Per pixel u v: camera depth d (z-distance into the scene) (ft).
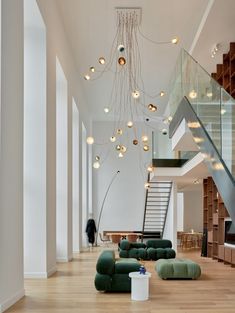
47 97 26.78
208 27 30.96
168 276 26.89
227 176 20.40
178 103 35.68
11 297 18.04
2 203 16.98
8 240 17.78
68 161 35.86
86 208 54.13
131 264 21.71
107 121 63.93
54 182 28.78
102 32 35.40
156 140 46.32
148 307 17.74
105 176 62.90
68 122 36.58
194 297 20.25
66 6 31.22
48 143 26.81
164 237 58.59
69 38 36.45
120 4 30.89
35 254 25.59
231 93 32.01
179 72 36.14
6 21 17.87
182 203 70.49
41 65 26.55
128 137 63.62
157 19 33.01
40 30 26.76
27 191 25.77
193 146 35.68
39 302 18.57
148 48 38.29
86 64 42.19
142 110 58.59
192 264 27.25
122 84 48.06
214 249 42.60
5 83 17.58
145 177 62.54
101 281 21.22
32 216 25.66
